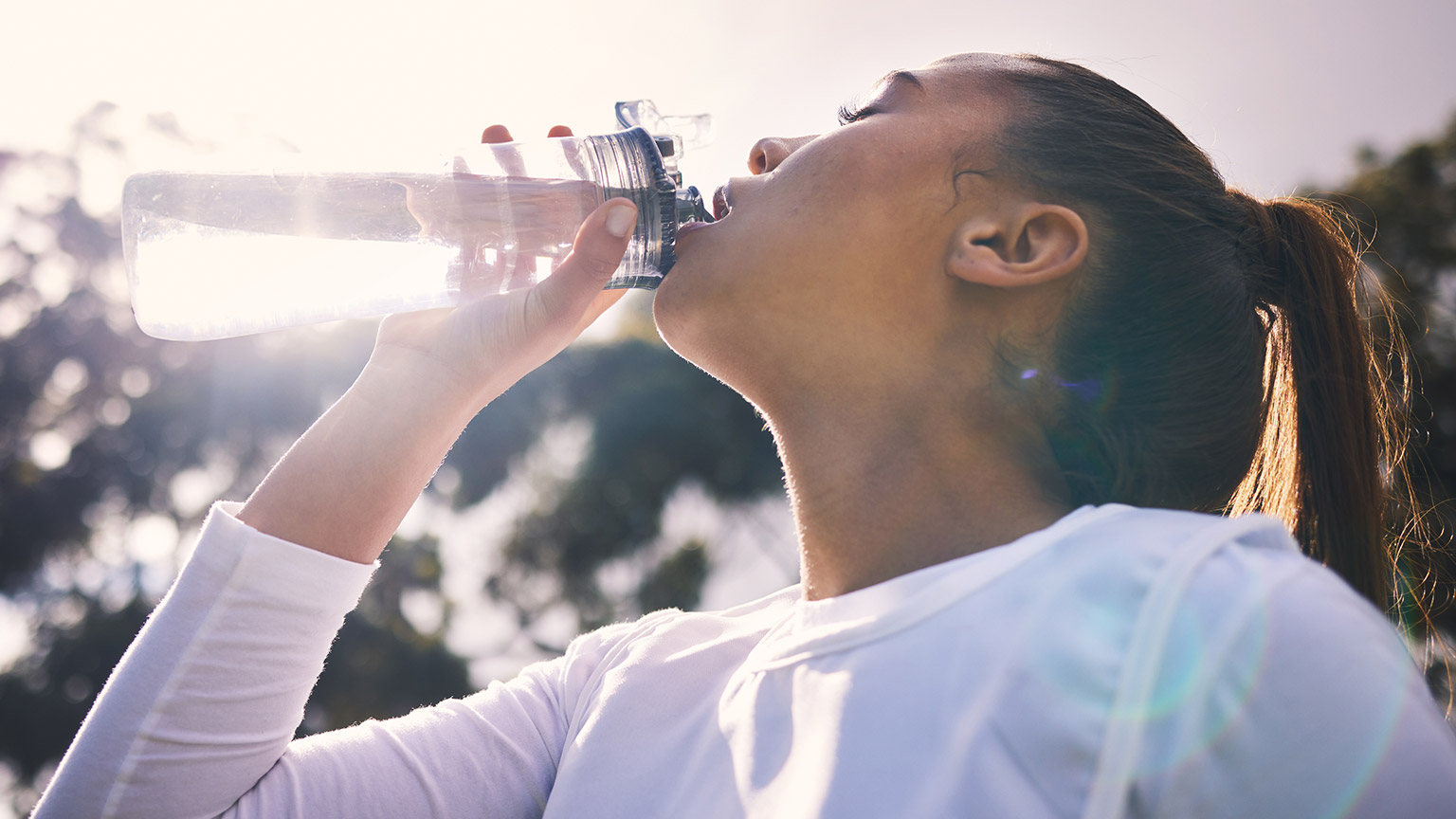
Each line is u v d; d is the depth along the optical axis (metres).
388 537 1.46
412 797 1.40
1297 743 0.81
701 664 1.32
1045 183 1.31
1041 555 1.02
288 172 1.63
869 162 1.31
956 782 0.92
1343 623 0.85
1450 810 0.78
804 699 1.08
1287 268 1.47
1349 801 0.79
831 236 1.29
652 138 1.53
